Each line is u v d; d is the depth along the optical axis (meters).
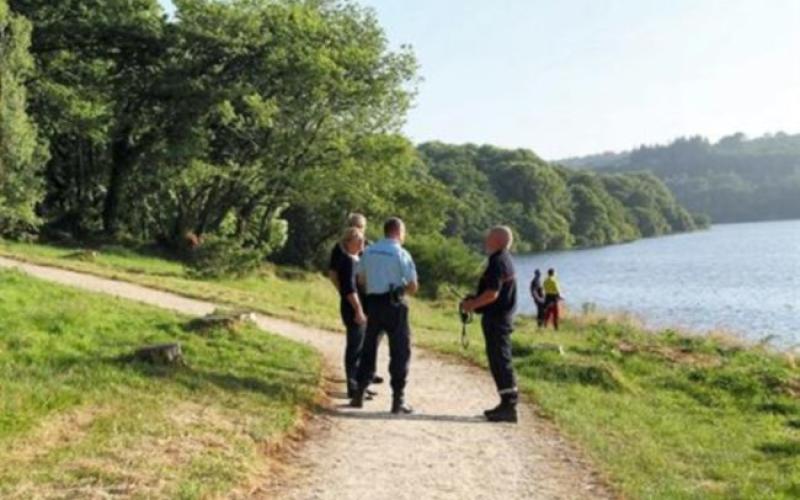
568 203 161.75
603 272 80.75
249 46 42.72
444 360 14.36
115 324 12.70
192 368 10.55
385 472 7.47
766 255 98.62
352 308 10.46
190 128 42.22
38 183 34.03
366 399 10.59
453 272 47.69
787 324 36.50
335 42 44.25
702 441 10.42
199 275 28.83
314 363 12.37
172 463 6.85
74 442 7.10
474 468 7.73
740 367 16.52
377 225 50.72
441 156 167.88
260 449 7.66
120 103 43.56
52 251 31.06
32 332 11.18
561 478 7.56
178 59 43.38
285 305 22.27
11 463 6.44
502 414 9.73
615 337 22.19
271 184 45.56
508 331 9.84
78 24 42.44
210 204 45.34
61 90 42.72
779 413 13.67
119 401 8.47
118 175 44.94
